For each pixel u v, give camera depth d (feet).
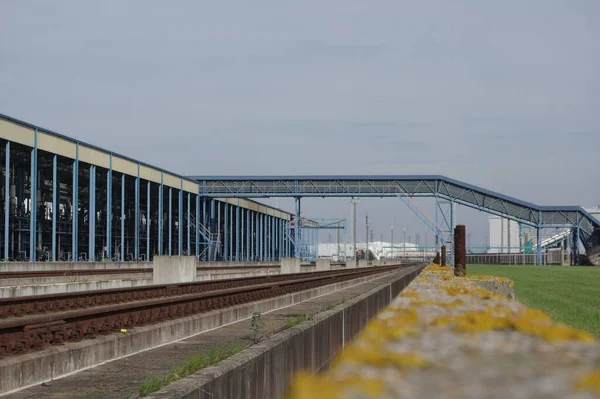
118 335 52.19
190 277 134.72
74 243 212.02
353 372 8.05
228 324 78.13
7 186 182.09
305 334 42.65
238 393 29.04
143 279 143.95
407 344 9.62
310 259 549.13
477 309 14.24
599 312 97.55
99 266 184.85
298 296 118.93
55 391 37.27
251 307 88.28
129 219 297.53
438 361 8.56
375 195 365.40
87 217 272.72
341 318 57.72
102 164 233.55
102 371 44.50
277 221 485.15
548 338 10.09
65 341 48.14
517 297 130.52
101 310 54.95
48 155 210.79
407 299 17.69
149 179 270.05
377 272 284.82
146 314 63.87
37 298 73.82
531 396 7.00
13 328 44.09
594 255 444.14
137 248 260.83
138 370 44.68
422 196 366.43
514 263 643.45
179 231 297.74
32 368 39.65
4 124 180.24
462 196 372.99
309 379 7.60
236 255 377.09
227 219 378.53
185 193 318.24
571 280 215.72
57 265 165.99
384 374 7.96
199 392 24.82
